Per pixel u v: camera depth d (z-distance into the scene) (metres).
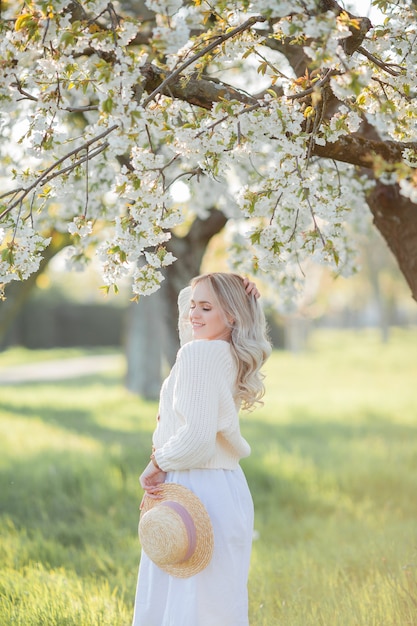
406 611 3.67
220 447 2.96
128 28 2.87
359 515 6.70
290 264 4.53
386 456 9.32
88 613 3.86
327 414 15.51
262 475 8.17
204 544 2.79
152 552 2.78
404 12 3.08
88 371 28.95
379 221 4.39
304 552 5.18
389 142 3.58
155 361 18.34
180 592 2.82
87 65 3.24
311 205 3.19
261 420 14.56
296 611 3.85
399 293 39.16
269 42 3.89
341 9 2.87
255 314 3.12
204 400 2.81
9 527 5.90
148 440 11.41
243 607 2.89
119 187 2.88
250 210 3.07
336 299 46.44
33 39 2.85
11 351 38.16
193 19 3.18
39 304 40.06
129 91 2.72
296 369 28.06
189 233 7.41
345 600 3.89
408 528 5.65
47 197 3.09
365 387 21.72
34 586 4.22
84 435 11.76
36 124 3.05
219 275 3.12
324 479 8.13
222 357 2.91
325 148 3.44
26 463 8.55
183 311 3.46
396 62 3.21
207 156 2.93
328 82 2.92
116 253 2.89
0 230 2.89
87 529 6.07
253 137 2.92
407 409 15.98
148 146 3.02
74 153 2.91
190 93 3.18
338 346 41.88
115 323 42.34
